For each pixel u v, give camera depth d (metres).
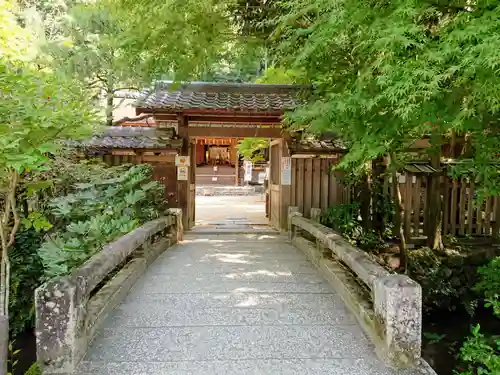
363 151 3.78
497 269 4.30
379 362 2.83
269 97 8.25
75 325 2.72
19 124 3.01
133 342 3.09
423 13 2.95
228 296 4.14
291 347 3.04
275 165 9.03
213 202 15.23
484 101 2.63
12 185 3.70
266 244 6.99
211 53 5.80
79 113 3.40
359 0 3.08
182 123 7.92
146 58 6.25
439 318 6.20
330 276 4.59
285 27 4.71
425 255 6.90
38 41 7.89
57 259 4.48
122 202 5.83
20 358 4.82
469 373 3.34
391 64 2.82
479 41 2.44
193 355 2.91
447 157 7.31
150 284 4.51
